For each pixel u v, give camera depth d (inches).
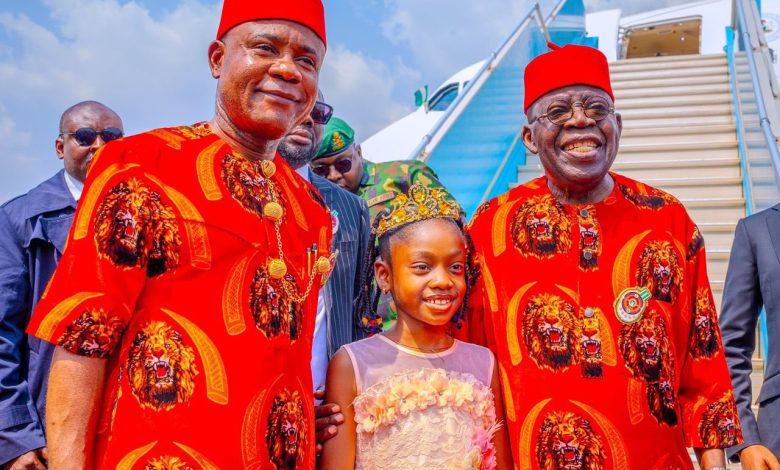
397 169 134.1
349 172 129.6
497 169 273.1
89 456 55.6
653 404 81.0
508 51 293.6
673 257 86.2
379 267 88.5
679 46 711.1
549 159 88.2
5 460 94.8
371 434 77.1
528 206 91.0
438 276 81.7
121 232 56.1
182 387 55.8
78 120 116.2
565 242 87.1
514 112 306.0
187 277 58.0
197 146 63.2
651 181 262.7
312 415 66.3
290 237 66.9
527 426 82.1
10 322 102.2
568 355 82.4
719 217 243.1
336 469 78.1
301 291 66.4
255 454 57.1
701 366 86.8
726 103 331.6
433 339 84.7
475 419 79.5
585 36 558.6
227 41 66.2
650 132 300.8
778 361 104.1
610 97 89.1
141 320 57.4
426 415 77.0
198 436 55.3
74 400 54.4
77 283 54.7
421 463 75.1
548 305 84.7
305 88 67.1
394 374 80.6
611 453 79.2
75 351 54.4
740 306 109.6
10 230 106.5
